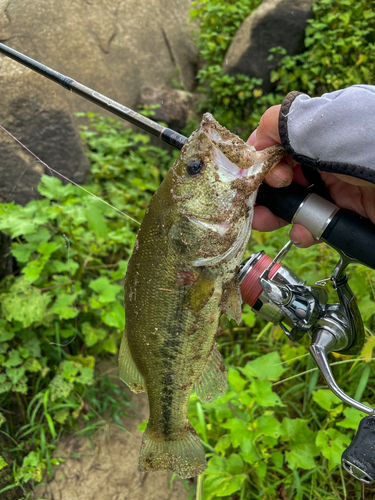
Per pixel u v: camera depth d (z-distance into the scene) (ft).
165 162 3.60
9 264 2.23
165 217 1.12
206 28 4.02
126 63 3.59
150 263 1.14
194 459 1.28
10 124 2.44
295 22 3.47
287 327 1.14
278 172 1.03
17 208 2.11
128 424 2.14
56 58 3.03
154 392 1.23
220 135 1.08
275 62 3.59
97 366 2.30
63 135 2.63
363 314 1.76
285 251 1.12
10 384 1.93
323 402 1.70
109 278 2.52
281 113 0.95
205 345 1.20
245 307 2.26
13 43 2.82
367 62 3.35
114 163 3.18
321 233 1.00
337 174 0.94
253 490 1.76
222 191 1.07
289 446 1.75
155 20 3.87
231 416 1.80
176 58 4.06
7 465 1.86
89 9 3.36
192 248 1.11
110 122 3.41
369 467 0.92
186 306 1.14
